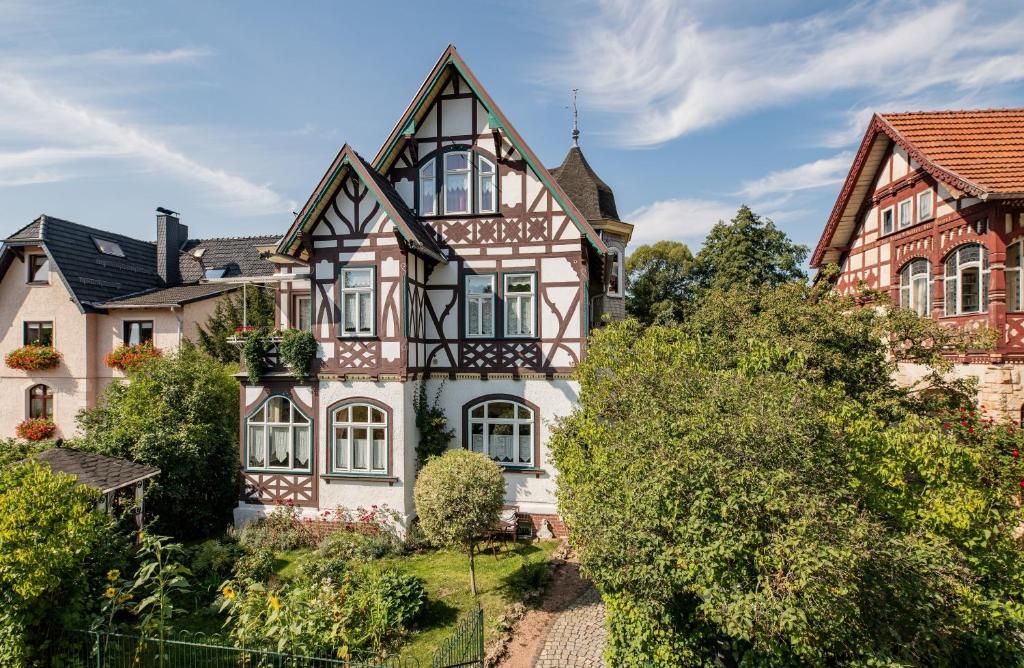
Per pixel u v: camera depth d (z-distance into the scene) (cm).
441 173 1373
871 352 1063
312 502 1273
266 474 1295
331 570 957
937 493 610
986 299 1196
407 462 1255
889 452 639
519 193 1338
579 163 2033
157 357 1692
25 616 634
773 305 1185
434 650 774
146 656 707
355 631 733
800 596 455
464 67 1325
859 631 479
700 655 597
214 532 1267
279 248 1259
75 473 1013
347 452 1272
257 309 1984
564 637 817
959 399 1041
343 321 1273
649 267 3462
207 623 863
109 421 1341
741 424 562
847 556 440
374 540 1155
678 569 520
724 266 2903
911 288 1516
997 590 581
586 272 1311
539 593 949
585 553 644
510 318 1344
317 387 1280
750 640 528
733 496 500
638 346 999
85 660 686
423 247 1208
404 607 833
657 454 579
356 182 1264
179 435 1236
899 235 1550
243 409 1312
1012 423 1012
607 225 1911
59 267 1941
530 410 1319
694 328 1455
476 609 895
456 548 1015
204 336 1941
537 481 1302
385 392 1248
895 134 1442
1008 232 1148
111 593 712
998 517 611
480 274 1354
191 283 2392
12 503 664
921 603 491
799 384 680
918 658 501
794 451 550
